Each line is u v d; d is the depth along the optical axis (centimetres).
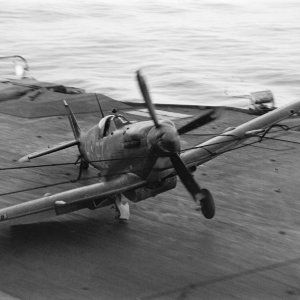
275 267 1911
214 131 3309
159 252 2016
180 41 9550
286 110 2523
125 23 11194
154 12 12481
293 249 2038
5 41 9438
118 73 7550
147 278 1841
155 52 8744
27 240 2095
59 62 8106
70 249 2031
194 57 8456
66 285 1802
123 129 2111
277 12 12550
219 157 2934
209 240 2103
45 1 13025
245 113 3756
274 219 2281
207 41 9550
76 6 12744
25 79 4575
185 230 2184
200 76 7344
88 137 2405
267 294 1745
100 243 2080
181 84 7031
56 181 2652
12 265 1922
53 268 1905
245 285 1798
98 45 9188
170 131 1956
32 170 2784
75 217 2288
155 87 6938
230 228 2202
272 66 7844
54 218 2277
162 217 2292
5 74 7088
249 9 13000
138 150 2019
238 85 6988
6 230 2173
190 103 6319
